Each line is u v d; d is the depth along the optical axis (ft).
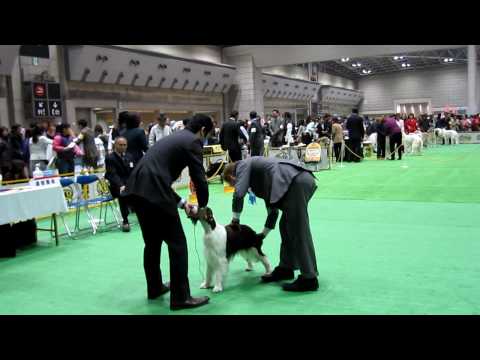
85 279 16.85
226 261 14.67
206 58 79.87
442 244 19.58
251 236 15.34
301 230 14.37
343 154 58.54
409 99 148.25
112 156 24.39
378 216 25.68
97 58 55.16
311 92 116.26
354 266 16.98
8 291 15.71
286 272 15.69
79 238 23.58
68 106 53.47
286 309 13.05
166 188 13.07
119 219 28.25
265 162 14.76
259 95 84.89
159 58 65.26
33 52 48.98
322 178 42.78
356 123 57.00
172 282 13.42
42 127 37.29
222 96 83.97
